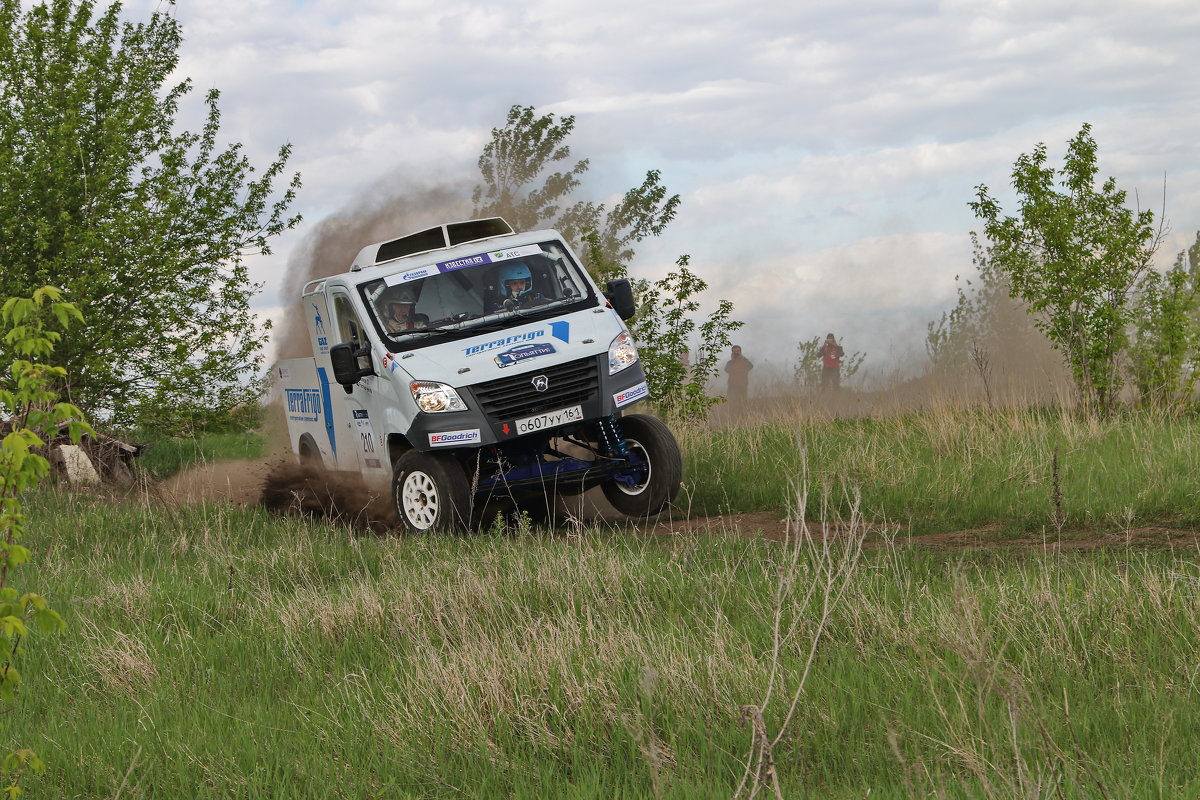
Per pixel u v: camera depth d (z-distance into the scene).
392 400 11.85
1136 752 4.73
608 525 12.32
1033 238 17.36
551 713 5.73
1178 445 11.88
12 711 6.52
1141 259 16.75
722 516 12.12
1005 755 4.80
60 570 10.36
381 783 5.17
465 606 7.96
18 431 4.58
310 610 8.20
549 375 11.55
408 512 11.77
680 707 5.61
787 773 4.90
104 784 5.35
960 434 13.95
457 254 12.69
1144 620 6.45
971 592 7.07
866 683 5.82
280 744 5.68
